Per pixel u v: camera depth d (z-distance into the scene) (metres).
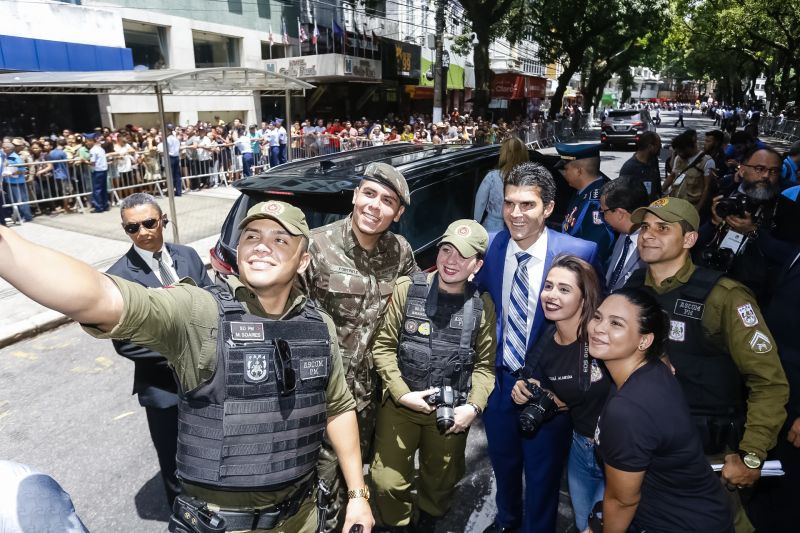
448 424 2.09
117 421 3.69
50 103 12.74
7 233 1.02
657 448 1.60
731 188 5.13
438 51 16.20
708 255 2.59
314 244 2.30
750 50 32.72
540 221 2.30
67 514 1.04
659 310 1.68
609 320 1.68
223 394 1.36
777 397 1.81
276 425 1.41
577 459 2.20
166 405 2.33
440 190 3.91
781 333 2.24
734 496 1.99
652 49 35.38
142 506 2.87
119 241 8.08
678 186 6.01
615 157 19.55
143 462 3.24
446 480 2.50
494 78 27.69
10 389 4.15
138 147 11.20
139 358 2.25
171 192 7.11
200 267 2.90
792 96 37.84
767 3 23.72
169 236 8.54
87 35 12.91
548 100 45.00
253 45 18.48
